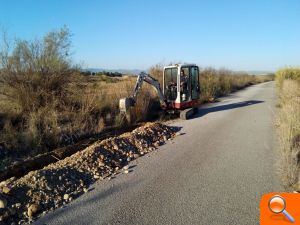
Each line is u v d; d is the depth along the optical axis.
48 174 6.79
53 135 10.35
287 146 7.82
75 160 7.79
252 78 55.16
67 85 13.70
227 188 6.71
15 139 9.63
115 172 7.81
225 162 8.38
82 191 6.73
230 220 5.43
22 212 5.75
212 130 12.36
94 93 14.59
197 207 5.91
